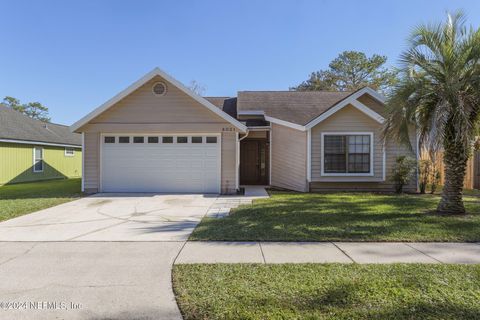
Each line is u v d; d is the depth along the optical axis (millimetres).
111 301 3062
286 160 12891
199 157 11617
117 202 9430
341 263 4047
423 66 7047
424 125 7363
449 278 3508
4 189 13117
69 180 19328
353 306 2891
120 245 4965
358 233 5469
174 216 7336
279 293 3164
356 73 32219
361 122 11555
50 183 16641
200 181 11594
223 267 3926
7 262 4176
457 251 4562
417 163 11234
